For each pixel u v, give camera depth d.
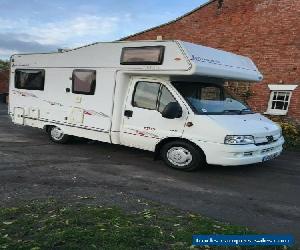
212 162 7.72
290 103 14.27
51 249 4.15
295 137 12.10
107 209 5.42
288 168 8.97
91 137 9.45
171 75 8.12
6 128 12.77
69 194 6.24
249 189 7.16
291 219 5.72
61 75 10.01
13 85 11.34
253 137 7.76
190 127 7.86
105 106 9.04
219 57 8.58
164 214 5.48
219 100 8.66
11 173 7.29
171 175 7.80
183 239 4.58
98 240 4.37
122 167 8.23
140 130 8.55
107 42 8.94
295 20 14.22
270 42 14.79
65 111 9.97
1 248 4.11
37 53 10.62
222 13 15.95
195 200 6.36
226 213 5.83
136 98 8.62
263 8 14.95
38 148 9.73
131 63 8.49
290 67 14.33
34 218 5.00
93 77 9.24
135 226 4.84
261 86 15.00
